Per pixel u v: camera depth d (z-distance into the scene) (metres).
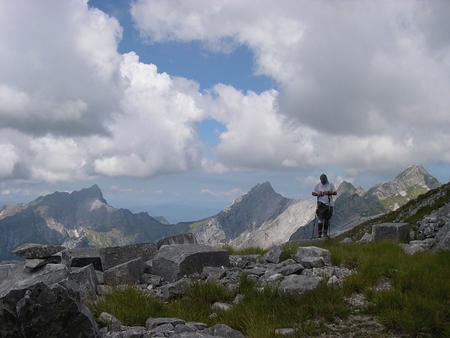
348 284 6.10
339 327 4.89
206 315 5.55
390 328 4.79
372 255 8.27
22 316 3.75
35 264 5.23
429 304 5.02
